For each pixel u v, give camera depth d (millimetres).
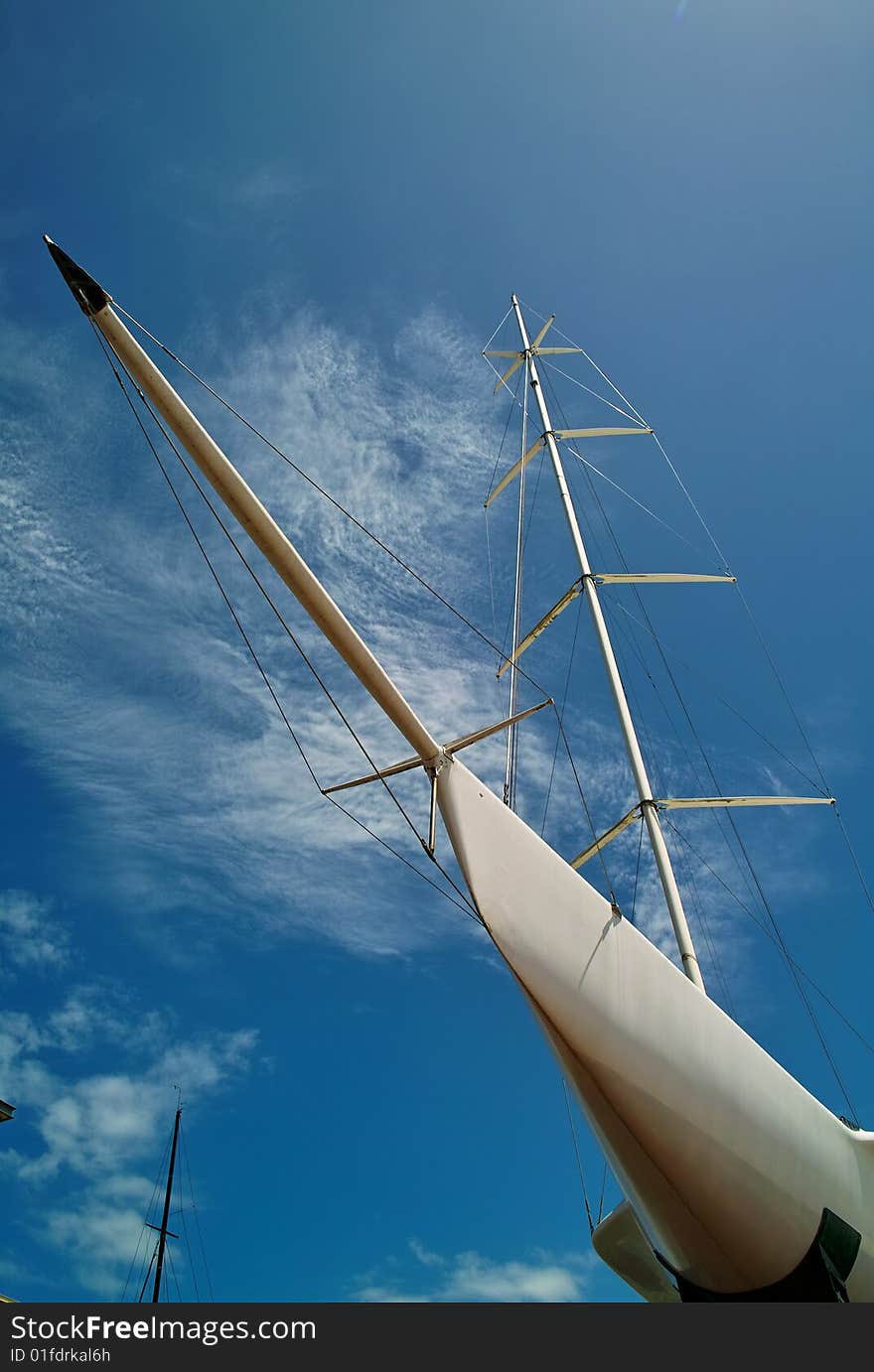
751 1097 11930
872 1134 12945
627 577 26250
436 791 12938
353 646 12344
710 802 22094
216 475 11695
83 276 11289
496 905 12086
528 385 32719
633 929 12531
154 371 11586
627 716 22859
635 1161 11875
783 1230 11938
